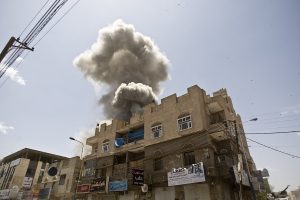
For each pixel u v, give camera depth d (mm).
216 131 19469
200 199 17703
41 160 47625
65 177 32969
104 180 24578
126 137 28844
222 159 18734
